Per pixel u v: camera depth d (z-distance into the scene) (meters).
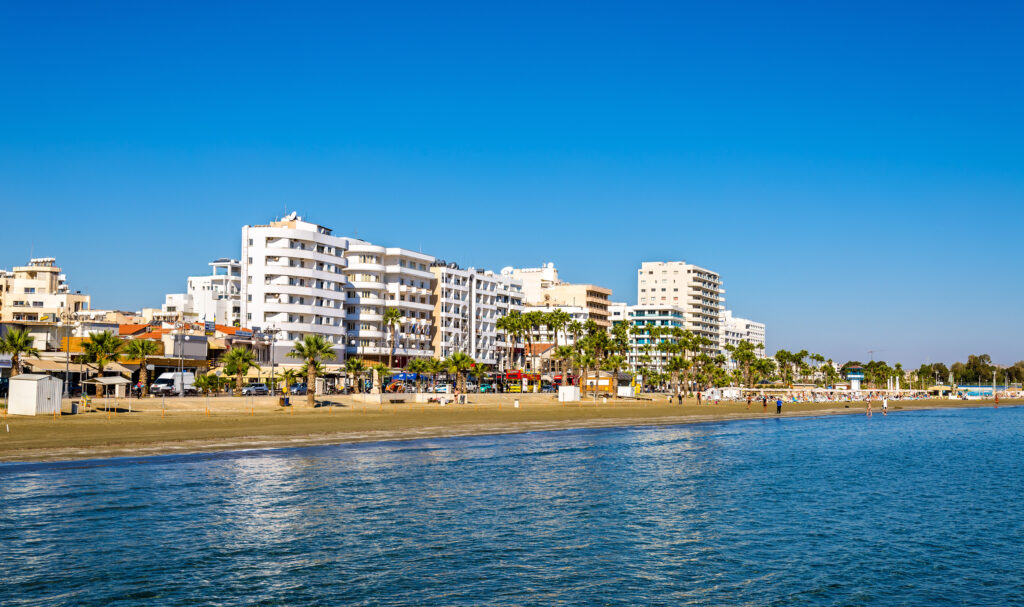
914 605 27.80
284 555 31.67
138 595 26.72
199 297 172.00
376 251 171.62
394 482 48.94
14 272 185.75
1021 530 39.00
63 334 124.19
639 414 126.81
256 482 47.44
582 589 28.59
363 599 26.94
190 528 35.41
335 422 85.75
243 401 99.25
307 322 152.88
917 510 43.84
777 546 35.19
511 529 37.12
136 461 54.25
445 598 27.22
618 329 189.12
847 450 76.81
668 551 33.91
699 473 57.19
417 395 124.69
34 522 35.69
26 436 62.56
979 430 109.31
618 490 48.69
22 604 25.67
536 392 166.88
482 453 65.81
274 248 151.38
